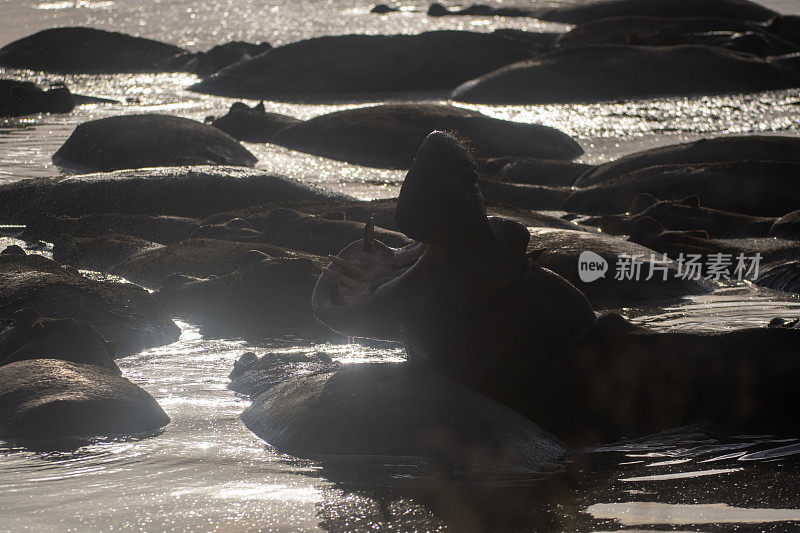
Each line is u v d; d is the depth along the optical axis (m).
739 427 11.41
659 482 10.06
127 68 69.38
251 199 28.12
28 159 36.12
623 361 11.59
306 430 11.39
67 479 10.29
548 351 11.69
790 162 30.70
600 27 73.19
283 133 42.72
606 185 30.86
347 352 15.96
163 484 10.12
